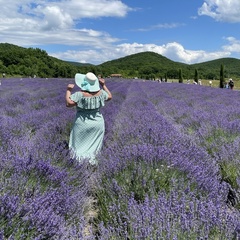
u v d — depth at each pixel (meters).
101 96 5.37
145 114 9.83
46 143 5.00
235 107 12.54
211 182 3.84
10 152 4.27
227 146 5.61
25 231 2.52
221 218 2.71
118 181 3.90
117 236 2.57
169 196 3.34
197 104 14.52
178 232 2.48
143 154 4.32
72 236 2.58
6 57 90.56
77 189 3.81
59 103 12.87
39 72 89.50
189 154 4.89
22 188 3.20
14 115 10.05
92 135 5.35
